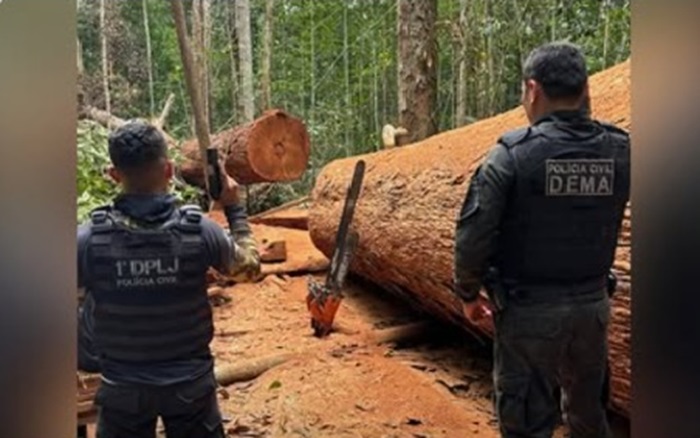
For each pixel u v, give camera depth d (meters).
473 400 3.01
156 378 1.79
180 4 2.89
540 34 7.57
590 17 6.70
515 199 1.89
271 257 5.46
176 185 6.64
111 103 11.99
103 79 11.09
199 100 3.03
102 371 1.81
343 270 3.90
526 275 1.93
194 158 7.18
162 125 9.00
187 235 1.78
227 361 3.43
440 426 2.70
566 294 1.93
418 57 6.20
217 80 12.95
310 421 2.74
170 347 1.80
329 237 4.95
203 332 1.86
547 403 1.96
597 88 3.13
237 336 3.89
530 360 1.94
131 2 12.72
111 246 1.74
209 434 1.91
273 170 6.90
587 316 1.95
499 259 1.97
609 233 1.96
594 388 2.06
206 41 12.16
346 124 11.62
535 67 1.94
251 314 4.34
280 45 12.86
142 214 1.76
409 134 6.21
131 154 1.74
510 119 3.68
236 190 2.04
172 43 12.48
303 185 9.87
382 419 2.76
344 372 3.23
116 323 1.77
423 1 6.18
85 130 5.56
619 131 2.00
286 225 7.10
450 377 3.26
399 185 3.84
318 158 11.16
